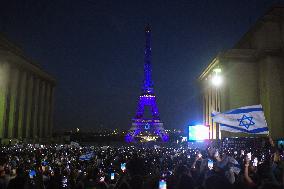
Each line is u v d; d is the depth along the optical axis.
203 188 10.48
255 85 97.94
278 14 92.69
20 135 121.75
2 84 106.94
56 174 17.70
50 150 69.50
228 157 14.51
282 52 89.75
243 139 68.81
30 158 40.31
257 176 13.20
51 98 161.62
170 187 12.23
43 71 144.88
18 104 122.81
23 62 121.12
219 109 102.81
